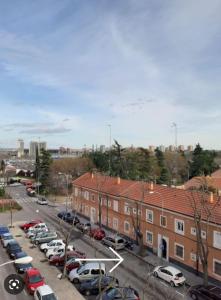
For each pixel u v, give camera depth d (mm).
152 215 45875
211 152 123188
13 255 43125
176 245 41469
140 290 33562
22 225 61219
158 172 107000
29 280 33562
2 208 78000
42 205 84688
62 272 39031
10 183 127188
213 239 36375
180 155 135750
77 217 66250
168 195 45688
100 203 60125
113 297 29953
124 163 101688
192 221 38781
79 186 69625
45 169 104875
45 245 47156
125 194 52656
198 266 37969
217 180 68312
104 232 52812
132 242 50375
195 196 42344
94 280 33469
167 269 35688
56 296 31172
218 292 30469
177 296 32312
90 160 120938
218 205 38781
